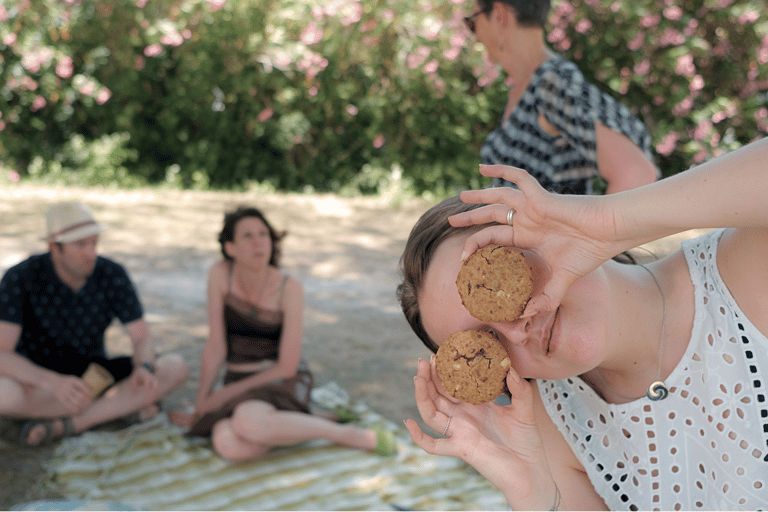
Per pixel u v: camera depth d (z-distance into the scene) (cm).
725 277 130
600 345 118
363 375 456
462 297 117
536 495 130
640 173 221
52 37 1021
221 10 1010
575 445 146
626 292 132
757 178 98
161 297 586
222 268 387
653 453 137
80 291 386
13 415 369
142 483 329
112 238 757
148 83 1048
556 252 112
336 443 371
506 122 257
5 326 368
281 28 1034
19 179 1023
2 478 325
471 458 133
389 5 1009
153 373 393
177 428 386
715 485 132
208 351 387
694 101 1034
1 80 1028
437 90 1014
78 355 395
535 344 121
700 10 1016
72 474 333
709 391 130
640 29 970
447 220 128
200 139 1074
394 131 1055
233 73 1035
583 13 968
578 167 238
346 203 990
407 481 335
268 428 347
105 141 1048
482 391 122
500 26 255
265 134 1054
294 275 659
